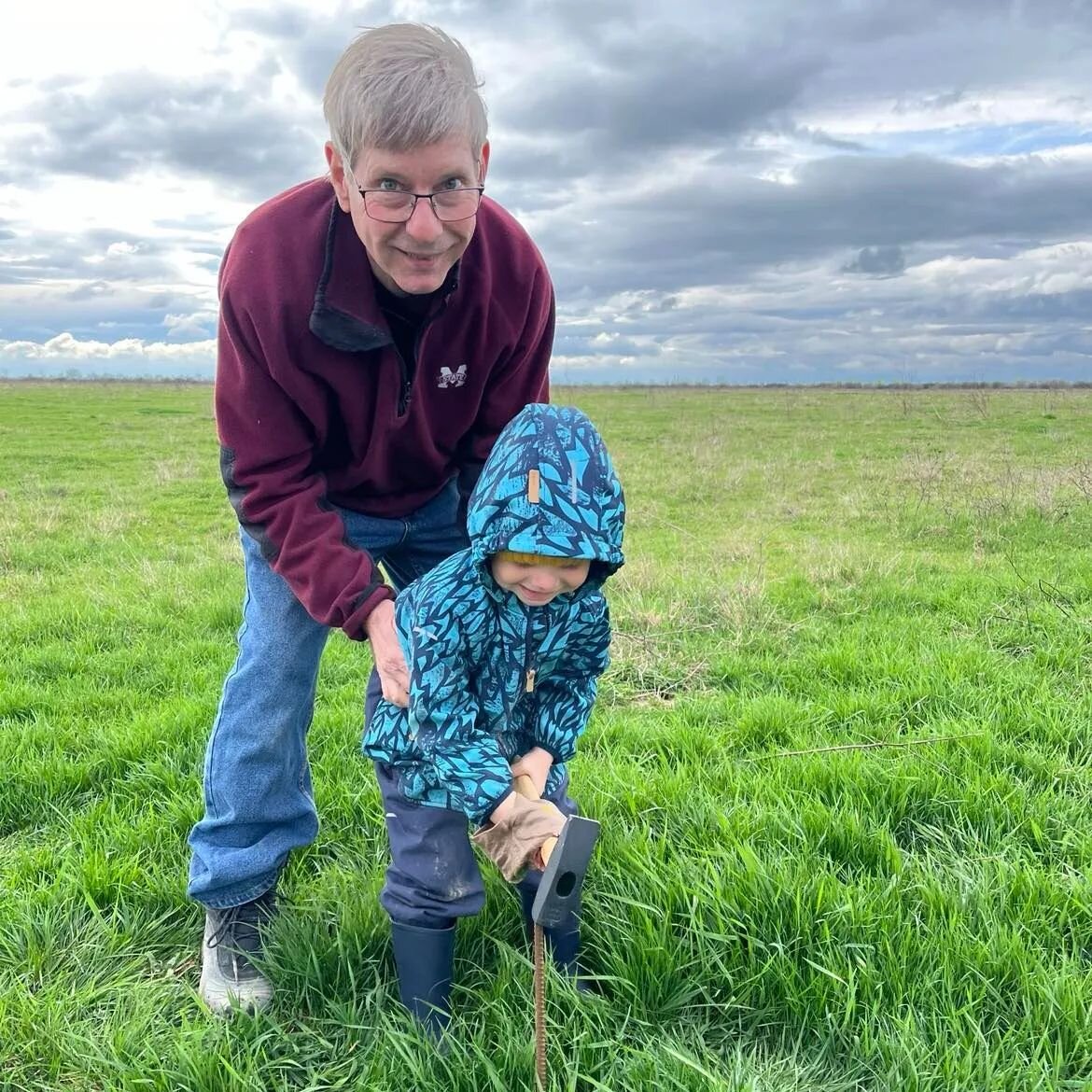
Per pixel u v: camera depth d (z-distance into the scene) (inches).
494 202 97.7
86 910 113.9
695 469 724.7
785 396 2620.6
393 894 91.3
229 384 92.7
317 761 156.2
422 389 96.8
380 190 77.5
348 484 104.1
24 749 164.1
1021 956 95.0
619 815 129.6
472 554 84.1
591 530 77.6
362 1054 88.4
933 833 126.6
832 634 238.5
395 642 86.9
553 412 81.5
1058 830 127.0
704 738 160.9
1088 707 174.7
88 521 478.9
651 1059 82.9
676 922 103.2
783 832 120.7
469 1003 95.3
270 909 105.3
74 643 239.1
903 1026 86.3
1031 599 265.0
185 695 192.1
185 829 132.7
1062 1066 85.0
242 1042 91.0
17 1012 95.6
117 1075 87.5
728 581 288.8
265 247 88.1
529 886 96.9
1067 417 1190.9
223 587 305.6
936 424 1155.9
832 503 536.4
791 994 92.1
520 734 95.0
